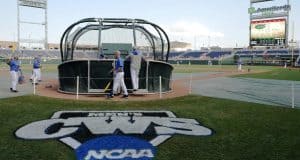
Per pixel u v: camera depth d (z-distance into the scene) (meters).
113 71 15.38
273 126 9.76
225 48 93.19
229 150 7.58
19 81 21.91
